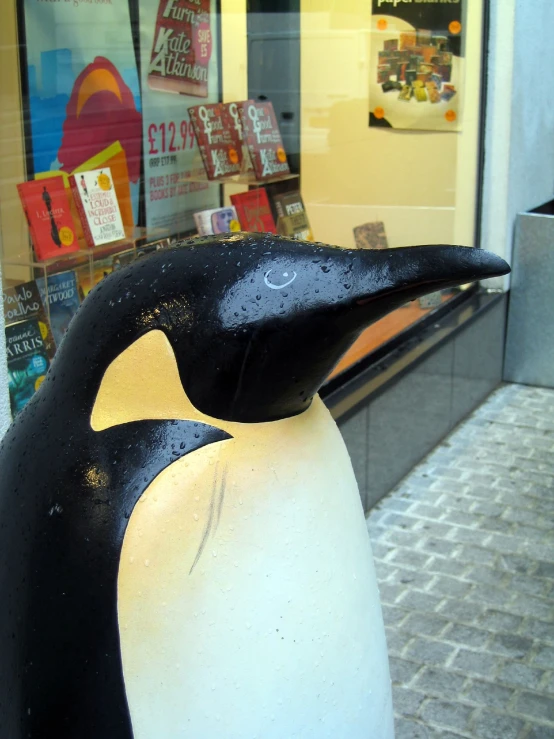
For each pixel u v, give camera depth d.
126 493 1.22
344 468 1.38
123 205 3.32
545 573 3.70
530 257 5.76
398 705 2.92
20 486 1.32
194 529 1.21
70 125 3.08
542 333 5.83
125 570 1.20
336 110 4.46
